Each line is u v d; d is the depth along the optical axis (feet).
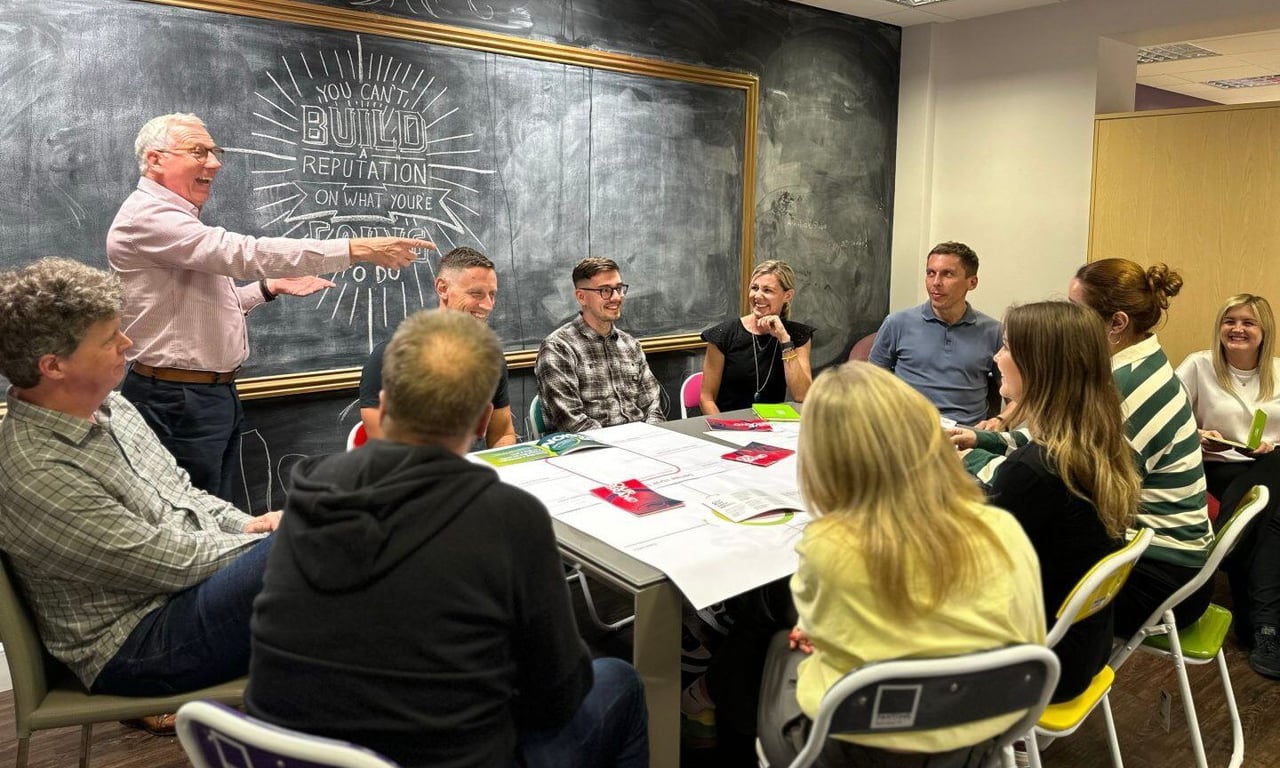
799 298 15.55
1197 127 13.07
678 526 5.82
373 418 7.68
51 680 5.30
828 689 3.89
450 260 8.23
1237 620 9.35
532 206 11.94
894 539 3.72
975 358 11.21
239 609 5.03
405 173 10.72
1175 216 13.44
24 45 8.15
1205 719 7.78
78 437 5.02
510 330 11.98
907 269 16.79
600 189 12.63
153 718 7.32
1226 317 9.73
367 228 10.51
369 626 3.46
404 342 3.81
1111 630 5.46
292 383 10.12
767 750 4.80
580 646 4.05
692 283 13.97
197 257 7.60
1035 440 5.25
